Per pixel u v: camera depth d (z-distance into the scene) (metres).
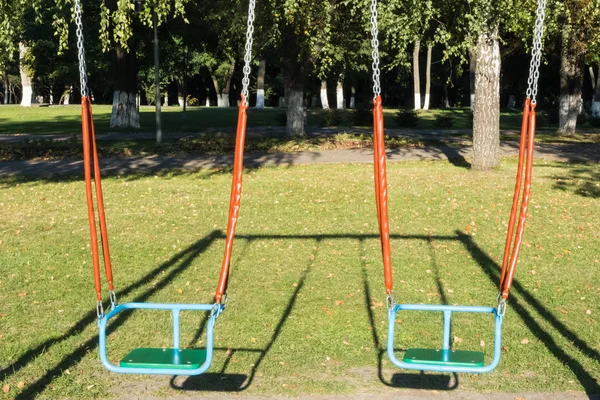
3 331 6.54
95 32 28.78
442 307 4.70
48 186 15.32
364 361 5.85
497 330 4.55
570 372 5.59
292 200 13.31
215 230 10.85
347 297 7.55
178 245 9.91
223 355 5.98
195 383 5.43
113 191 14.52
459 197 13.41
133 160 19.95
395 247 9.73
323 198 13.48
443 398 5.16
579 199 13.27
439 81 69.12
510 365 5.74
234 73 67.00
